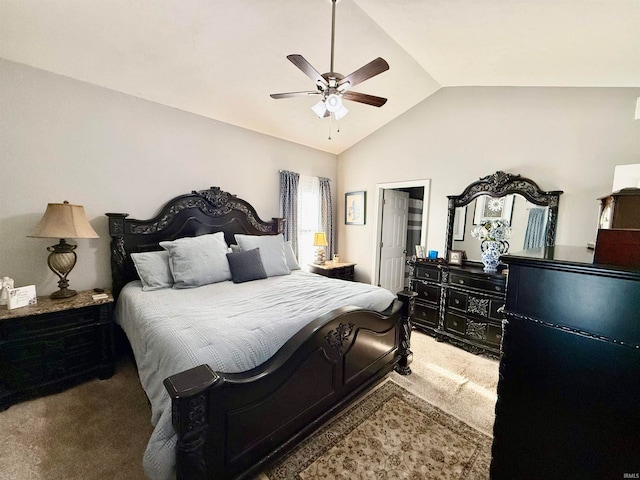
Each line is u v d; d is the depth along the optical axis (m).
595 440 0.90
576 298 0.92
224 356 1.34
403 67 2.99
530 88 2.88
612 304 0.84
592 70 2.19
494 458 1.17
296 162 4.34
